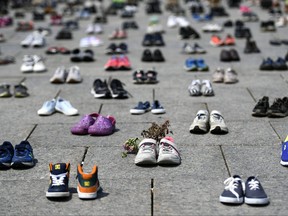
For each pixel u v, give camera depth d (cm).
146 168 639
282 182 598
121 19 1847
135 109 831
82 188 562
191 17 1864
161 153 641
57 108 851
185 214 532
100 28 1568
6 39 1509
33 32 1570
